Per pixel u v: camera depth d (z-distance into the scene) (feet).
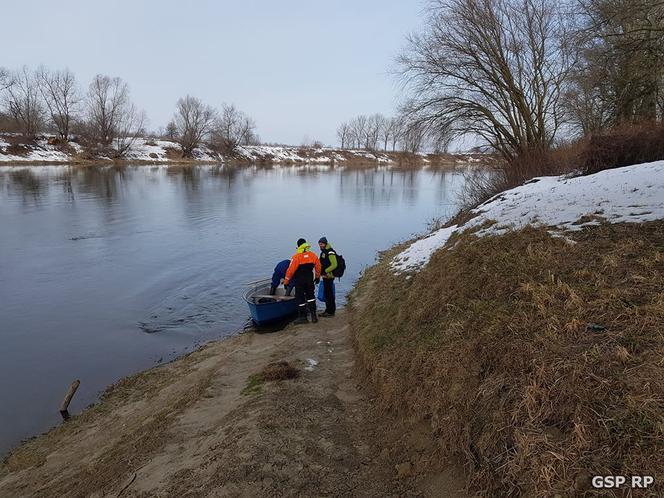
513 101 51.96
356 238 62.49
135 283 42.55
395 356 17.13
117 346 29.40
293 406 16.17
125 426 18.83
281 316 31.89
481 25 50.47
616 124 42.55
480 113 53.78
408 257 31.83
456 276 19.02
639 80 38.81
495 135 55.52
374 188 135.64
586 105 50.34
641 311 11.55
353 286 40.04
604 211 20.11
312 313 29.66
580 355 10.64
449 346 14.38
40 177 136.56
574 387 9.85
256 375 20.62
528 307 13.64
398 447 12.97
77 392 23.70
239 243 59.31
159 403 20.42
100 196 102.53
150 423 17.88
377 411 15.57
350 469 12.38
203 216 80.28
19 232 63.93
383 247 56.95
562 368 10.48
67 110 204.44
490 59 51.70
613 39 36.65
